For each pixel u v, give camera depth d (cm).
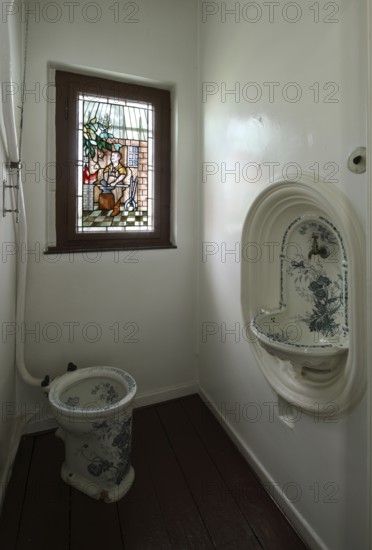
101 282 181
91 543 116
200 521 125
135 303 191
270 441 136
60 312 172
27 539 117
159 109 193
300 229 123
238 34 149
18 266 153
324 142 101
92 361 182
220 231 174
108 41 171
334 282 110
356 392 91
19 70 148
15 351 157
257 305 140
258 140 136
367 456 87
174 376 207
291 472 124
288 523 124
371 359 83
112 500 133
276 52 123
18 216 148
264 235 136
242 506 132
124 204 189
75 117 173
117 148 185
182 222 199
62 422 128
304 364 103
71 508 130
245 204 148
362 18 86
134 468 151
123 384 150
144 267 191
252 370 148
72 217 176
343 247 101
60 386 148
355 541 95
